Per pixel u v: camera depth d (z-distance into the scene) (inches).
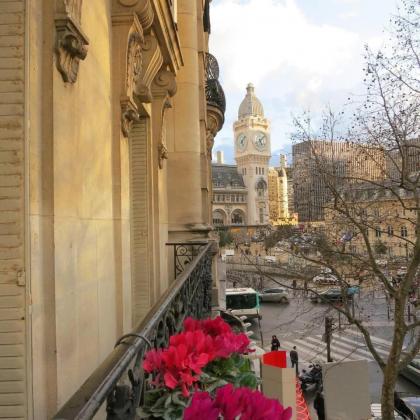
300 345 1304.1
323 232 728.3
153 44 227.0
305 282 717.3
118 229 171.3
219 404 60.1
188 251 368.8
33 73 94.6
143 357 81.0
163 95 284.2
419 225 529.0
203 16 616.1
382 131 777.6
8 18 91.4
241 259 1752.0
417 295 702.5
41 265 96.0
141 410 74.0
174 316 139.3
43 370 95.7
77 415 49.8
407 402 696.4
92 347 132.5
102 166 151.3
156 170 285.3
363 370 613.0
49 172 98.8
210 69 669.3
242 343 92.7
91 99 137.3
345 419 600.7
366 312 1110.4
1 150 90.3
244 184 5925.2
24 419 87.1
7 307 88.1
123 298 173.0
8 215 89.3
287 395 393.7
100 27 151.7
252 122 5920.3
